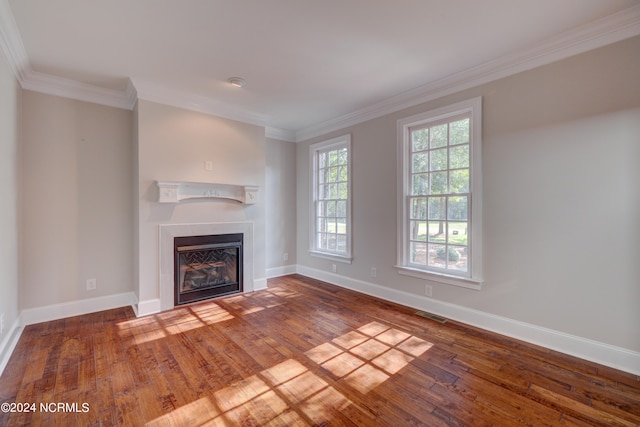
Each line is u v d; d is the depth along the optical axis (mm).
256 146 4242
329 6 2008
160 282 3406
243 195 4055
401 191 3650
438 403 1835
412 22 2195
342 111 4168
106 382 2033
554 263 2494
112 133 3467
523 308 2670
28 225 2969
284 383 2041
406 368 2229
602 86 2254
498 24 2219
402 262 3654
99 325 2986
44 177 3061
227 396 1899
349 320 3158
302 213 5289
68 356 2371
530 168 2611
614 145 2213
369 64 2826
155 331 2861
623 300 2186
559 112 2453
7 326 2424
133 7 1990
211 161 3793
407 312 3398
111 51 2572
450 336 2766
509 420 1688
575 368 2215
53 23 2158
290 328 2953
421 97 3418
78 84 3191
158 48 2533
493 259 2850
